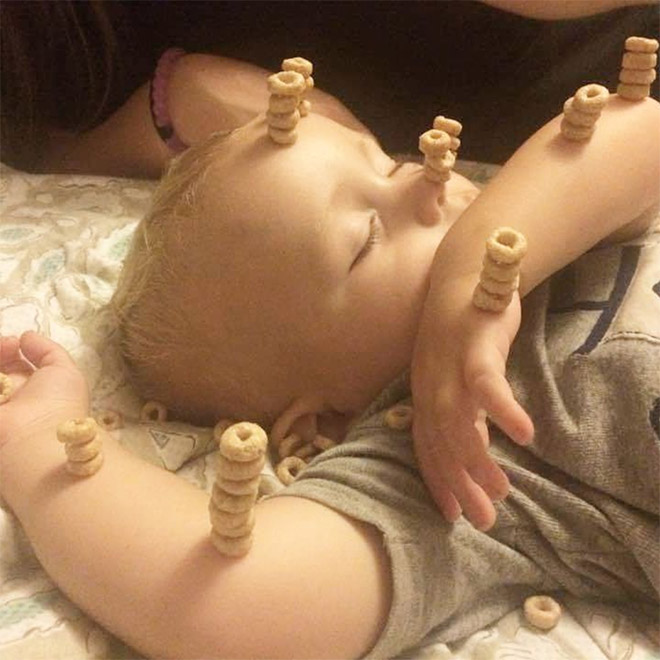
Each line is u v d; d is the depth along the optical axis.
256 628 0.54
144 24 1.15
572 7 0.94
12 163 1.10
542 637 0.64
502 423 0.54
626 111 0.69
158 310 0.73
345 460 0.63
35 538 0.60
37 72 1.08
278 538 0.57
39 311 0.80
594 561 0.64
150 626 0.55
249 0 1.17
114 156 1.10
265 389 0.72
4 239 0.90
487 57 1.14
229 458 0.51
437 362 0.59
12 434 0.65
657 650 0.63
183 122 1.05
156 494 0.59
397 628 0.57
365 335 0.69
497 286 0.56
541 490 0.64
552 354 0.67
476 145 1.12
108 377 0.77
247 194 0.68
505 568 0.64
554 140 0.67
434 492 0.61
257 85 1.03
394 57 1.17
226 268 0.69
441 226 0.71
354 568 0.57
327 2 1.16
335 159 0.69
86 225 0.93
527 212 0.64
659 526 0.63
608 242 0.74
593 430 0.63
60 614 0.58
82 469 0.60
